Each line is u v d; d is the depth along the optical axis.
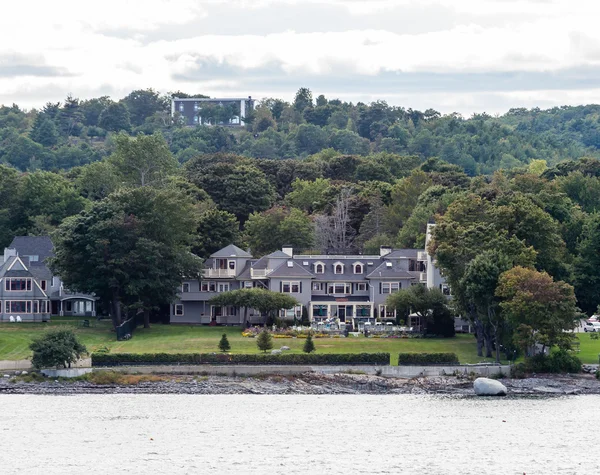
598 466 198.50
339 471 192.62
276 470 193.38
